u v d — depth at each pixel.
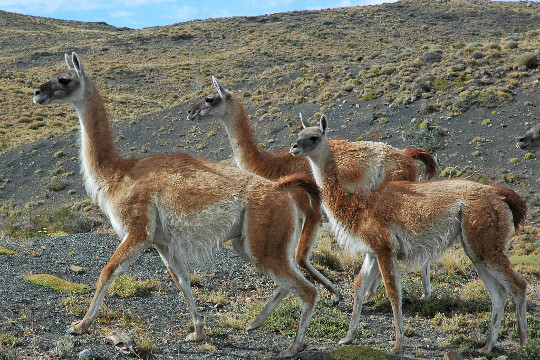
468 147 27.09
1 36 109.75
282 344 7.02
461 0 103.00
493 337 6.94
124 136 39.22
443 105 31.39
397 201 7.04
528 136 10.92
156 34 94.56
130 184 6.63
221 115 10.41
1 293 7.61
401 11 96.56
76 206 28.33
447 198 6.93
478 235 6.77
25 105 53.00
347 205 7.27
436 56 39.66
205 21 106.31
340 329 7.78
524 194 22.59
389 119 31.47
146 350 6.29
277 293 7.28
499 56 37.31
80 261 9.98
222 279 9.85
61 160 36.09
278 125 34.75
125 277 9.12
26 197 31.81
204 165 6.80
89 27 143.38
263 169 9.92
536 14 88.44
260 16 102.06
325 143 7.66
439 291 10.05
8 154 37.75
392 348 6.91
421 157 9.85
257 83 47.72
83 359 5.74
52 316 7.12
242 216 6.53
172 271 6.97
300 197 8.66
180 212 6.47
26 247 10.48
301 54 69.88
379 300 9.27
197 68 69.94
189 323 7.56
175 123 39.88
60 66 77.62
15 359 5.58
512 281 6.72
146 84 65.12
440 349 7.16
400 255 7.20
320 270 10.82
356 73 42.44
